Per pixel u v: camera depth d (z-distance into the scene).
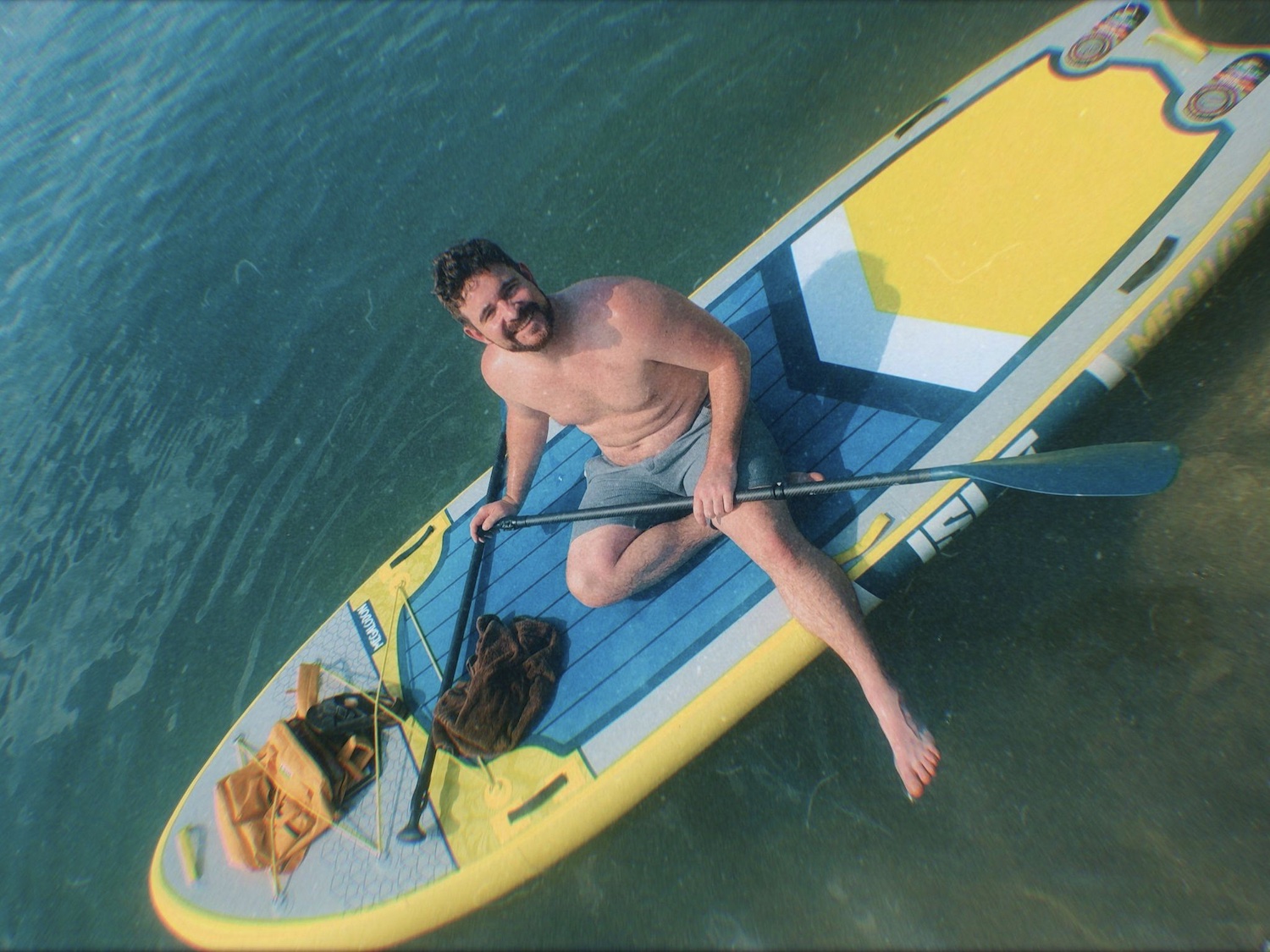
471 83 5.94
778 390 3.21
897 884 2.56
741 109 4.92
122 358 5.73
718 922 2.67
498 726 2.94
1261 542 2.66
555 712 2.97
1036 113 3.30
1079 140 3.15
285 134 6.55
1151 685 2.59
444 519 3.75
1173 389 3.00
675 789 2.94
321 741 3.07
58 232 6.97
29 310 6.45
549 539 3.38
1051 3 4.42
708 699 2.80
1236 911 2.23
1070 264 2.93
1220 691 2.51
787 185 4.48
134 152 7.27
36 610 4.65
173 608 4.38
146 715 3.99
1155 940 2.27
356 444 4.61
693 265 4.44
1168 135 2.97
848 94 4.67
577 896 2.84
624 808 2.79
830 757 2.84
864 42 4.83
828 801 2.77
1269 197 2.74
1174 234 2.80
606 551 2.90
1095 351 2.77
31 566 4.88
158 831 3.53
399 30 6.73
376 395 4.76
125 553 4.71
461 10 6.48
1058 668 2.72
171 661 4.16
